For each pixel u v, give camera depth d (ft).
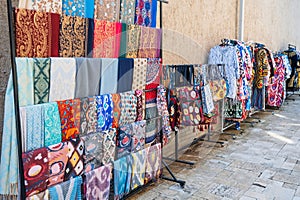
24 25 5.07
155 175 9.01
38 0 5.28
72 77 5.93
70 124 5.98
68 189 5.98
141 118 8.05
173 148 10.87
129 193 8.09
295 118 19.44
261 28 23.30
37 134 5.38
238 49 13.88
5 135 5.24
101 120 6.72
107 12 6.80
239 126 15.80
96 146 6.66
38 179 5.43
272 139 14.53
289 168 10.67
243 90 14.32
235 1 17.70
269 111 21.83
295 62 23.99
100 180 6.79
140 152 8.14
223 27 16.19
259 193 8.68
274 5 26.61
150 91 8.37
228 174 10.11
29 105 5.26
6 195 5.32
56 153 5.72
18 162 5.20
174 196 8.47
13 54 4.94
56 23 5.59
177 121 9.96
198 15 13.32
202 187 9.08
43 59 5.40
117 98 7.14
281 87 20.44
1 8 5.77
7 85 5.58
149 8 8.18
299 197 8.43
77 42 6.07
